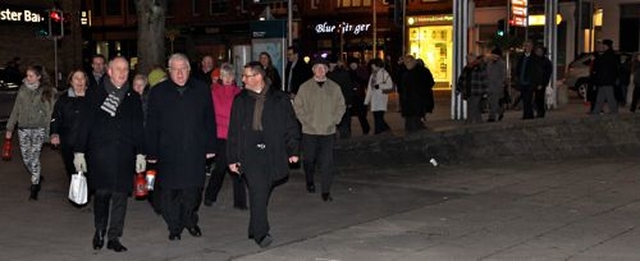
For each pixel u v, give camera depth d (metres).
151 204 9.77
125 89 7.62
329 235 8.27
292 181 11.58
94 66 10.62
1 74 23.59
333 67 14.94
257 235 7.76
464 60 20.12
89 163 7.54
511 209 9.59
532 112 17.89
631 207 9.62
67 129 9.32
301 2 46.38
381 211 9.61
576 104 25.12
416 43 42.91
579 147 15.44
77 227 8.77
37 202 10.23
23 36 35.84
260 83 7.82
